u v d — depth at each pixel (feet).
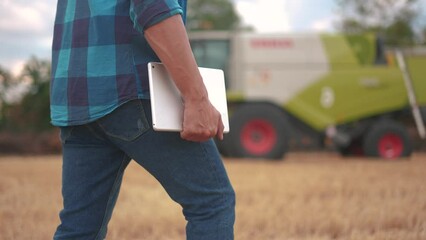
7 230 15.44
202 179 8.07
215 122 7.72
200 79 7.61
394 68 55.11
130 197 21.76
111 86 7.86
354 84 53.83
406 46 81.30
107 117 7.95
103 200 8.87
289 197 21.79
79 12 8.29
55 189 24.09
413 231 16.12
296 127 54.34
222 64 52.16
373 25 82.38
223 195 8.23
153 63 7.70
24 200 20.86
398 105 55.16
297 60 52.80
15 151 63.67
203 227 8.15
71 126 8.41
